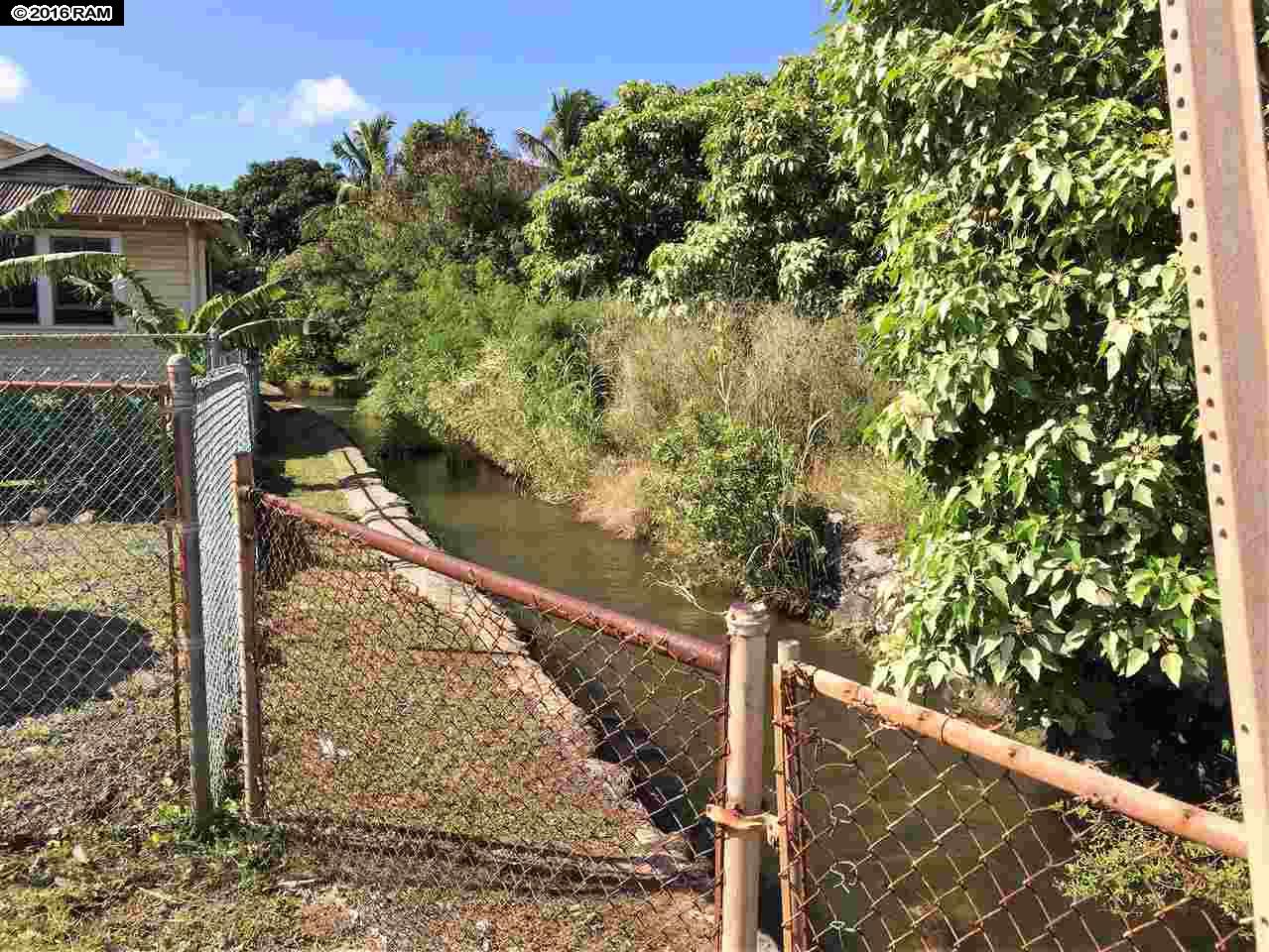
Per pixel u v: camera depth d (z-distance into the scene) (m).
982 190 4.40
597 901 2.87
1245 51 1.07
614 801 3.49
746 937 1.76
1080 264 4.40
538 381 13.11
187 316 13.77
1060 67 4.41
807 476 8.72
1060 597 3.97
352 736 3.79
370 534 2.67
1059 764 1.33
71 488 8.02
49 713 4.05
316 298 27.28
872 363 5.11
